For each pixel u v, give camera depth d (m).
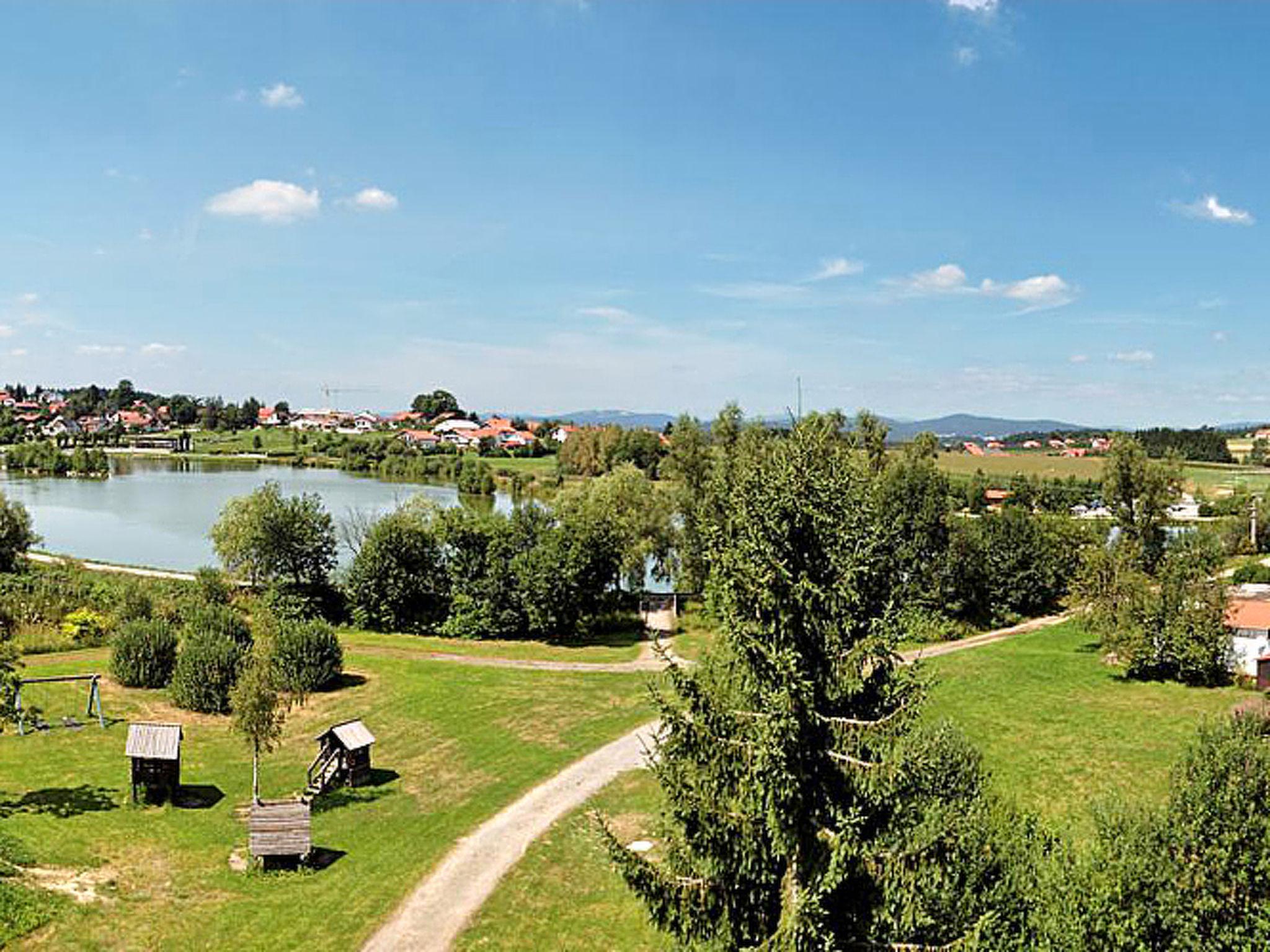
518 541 62.84
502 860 28.53
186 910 24.66
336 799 33.44
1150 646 51.97
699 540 68.50
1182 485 73.81
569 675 51.84
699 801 16.05
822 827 15.81
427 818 31.80
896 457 71.88
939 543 68.69
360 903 25.58
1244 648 51.56
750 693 15.86
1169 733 42.78
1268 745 20.11
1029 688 50.62
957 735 22.69
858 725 15.77
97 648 53.91
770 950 15.03
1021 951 17.72
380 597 62.56
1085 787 36.25
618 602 68.75
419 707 44.75
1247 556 98.19
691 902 16.05
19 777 33.72
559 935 24.30
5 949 21.91
